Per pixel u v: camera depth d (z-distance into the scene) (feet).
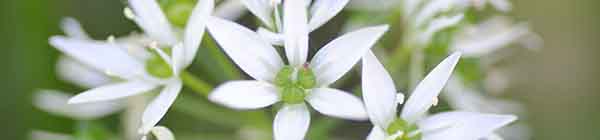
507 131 0.44
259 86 0.30
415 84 0.36
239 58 0.30
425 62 0.37
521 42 0.47
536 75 0.51
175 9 0.34
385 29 0.30
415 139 0.30
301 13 0.30
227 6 0.36
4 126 0.48
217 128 0.47
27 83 0.48
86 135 0.38
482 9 0.38
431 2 0.36
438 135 0.30
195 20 0.31
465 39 0.38
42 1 0.48
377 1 0.38
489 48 0.38
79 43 0.34
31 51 0.48
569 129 0.51
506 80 0.45
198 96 0.42
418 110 0.30
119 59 0.34
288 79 0.30
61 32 0.48
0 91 0.48
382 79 0.30
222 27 0.30
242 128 0.39
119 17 0.47
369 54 0.30
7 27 0.48
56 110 0.42
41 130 0.48
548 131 0.51
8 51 0.48
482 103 0.41
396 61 0.37
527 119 0.51
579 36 0.51
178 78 0.32
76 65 0.40
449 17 0.36
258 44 0.30
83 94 0.32
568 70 0.51
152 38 0.34
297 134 0.29
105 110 0.40
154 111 0.31
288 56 0.30
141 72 0.33
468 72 0.39
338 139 0.45
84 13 0.48
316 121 0.38
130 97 0.39
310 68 0.30
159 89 0.38
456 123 0.30
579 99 0.51
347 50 0.30
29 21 0.48
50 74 0.48
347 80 0.42
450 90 0.39
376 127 0.30
